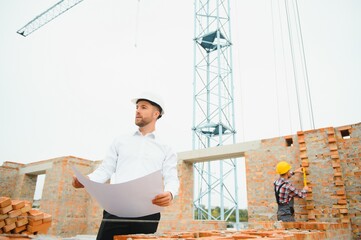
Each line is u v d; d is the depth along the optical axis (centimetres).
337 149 604
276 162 691
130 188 134
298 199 626
